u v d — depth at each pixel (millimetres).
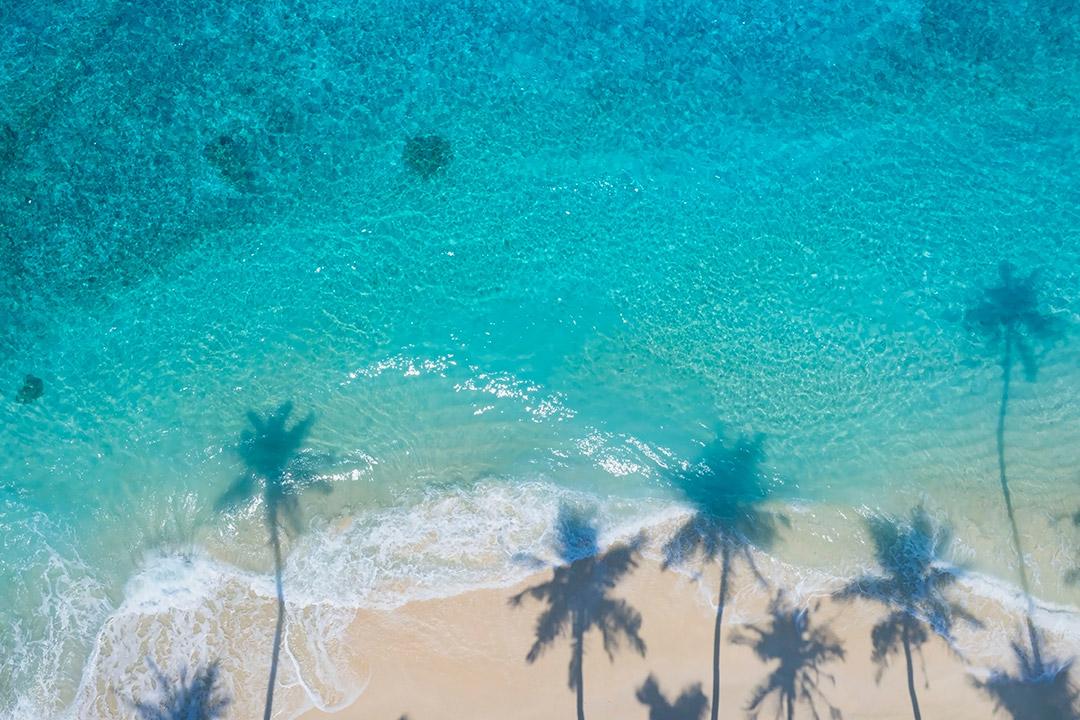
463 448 20391
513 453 20391
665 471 20328
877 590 19438
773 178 22281
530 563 19391
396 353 20969
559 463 20312
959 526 19953
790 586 19391
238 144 22219
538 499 19906
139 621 19141
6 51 22250
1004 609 19453
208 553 19500
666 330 21219
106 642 19031
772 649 19000
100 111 22125
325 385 20734
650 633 19000
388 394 20750
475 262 21656
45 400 20594
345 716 18516
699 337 21156
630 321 21266
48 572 19531
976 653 19188
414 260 21609
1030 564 19703
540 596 19172
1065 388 20797
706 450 20500
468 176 22250
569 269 21609
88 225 21625
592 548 19531
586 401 20797
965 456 20422
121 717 18656
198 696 18688
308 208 21969
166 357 20875
